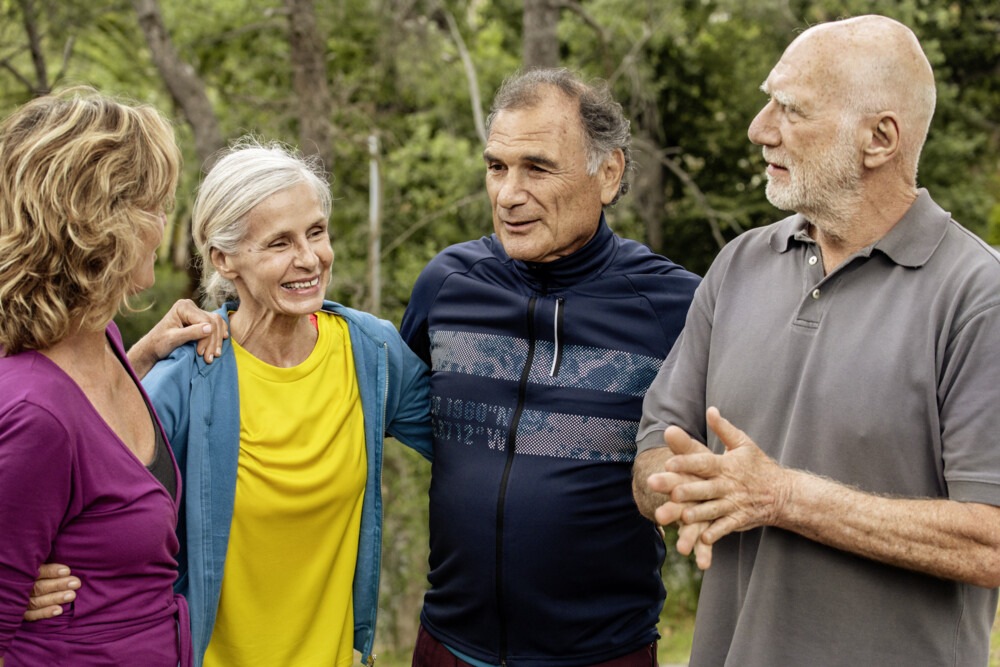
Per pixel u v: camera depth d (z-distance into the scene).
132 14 11.52
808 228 1.86
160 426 1.79
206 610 1.93
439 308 2.37
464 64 12.07
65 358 1.61
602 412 2.18
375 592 2.21
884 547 1.58
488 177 2.25
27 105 1.59
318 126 10.09
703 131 14.09
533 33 10.25
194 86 9.95
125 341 12.51
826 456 1.69
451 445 2.27
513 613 2.17
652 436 1.96
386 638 9.09
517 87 2.20
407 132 13.14
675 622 9.30
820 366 1.72
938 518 1.55
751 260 1.93
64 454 1.53
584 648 2.18
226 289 2.17
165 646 1.70
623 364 2.21
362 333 2.21
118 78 12.79
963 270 1.63
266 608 2.03
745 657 1.76
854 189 1.71
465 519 2.20
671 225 14.43
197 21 12.12
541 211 2.17
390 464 8.66
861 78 1.67
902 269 1.69
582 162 2.17
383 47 10.98
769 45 13.00
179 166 1.69
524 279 2.29
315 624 2.10
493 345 2.27
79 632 1.60
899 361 1.64
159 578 1.70
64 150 1.52
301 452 2.04
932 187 13.66
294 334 2.11
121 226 1.56
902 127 1.68
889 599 1.65
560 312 2.22
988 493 1.53
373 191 10.35
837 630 1.68
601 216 2.32
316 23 10.23
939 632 1.65
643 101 11.81
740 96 13.69
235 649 2.02
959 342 1.59
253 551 2.01
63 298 1.54
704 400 1.98
